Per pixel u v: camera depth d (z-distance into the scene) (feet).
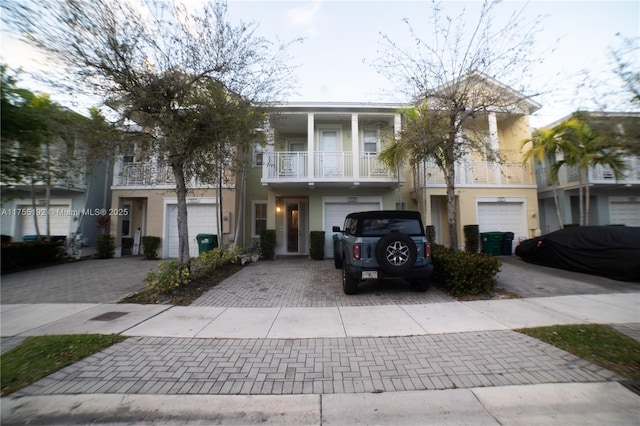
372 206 40.06
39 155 24.48
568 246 28.50
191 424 7.97
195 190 41.70
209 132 22.53
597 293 20.68
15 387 9.57
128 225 46.62
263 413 8.36
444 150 25.40
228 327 14.79
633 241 24.20
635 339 12.80
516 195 42.19
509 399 8.83
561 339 12.78
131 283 25.81
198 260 29.84
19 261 33.09
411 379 9.96
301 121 40.32
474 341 12.83
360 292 21.67
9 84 19.63
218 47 22.16
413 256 19.26
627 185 40.09
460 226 41.57
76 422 8.04
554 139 35.60
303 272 29.96
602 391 9.15
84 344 12.69
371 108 36.83
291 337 13.48
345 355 11.70
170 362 11.23
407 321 15.37
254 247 40.11
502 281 24.25
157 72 21.16
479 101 24.95
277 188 39.93
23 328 14.94
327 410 8.45
